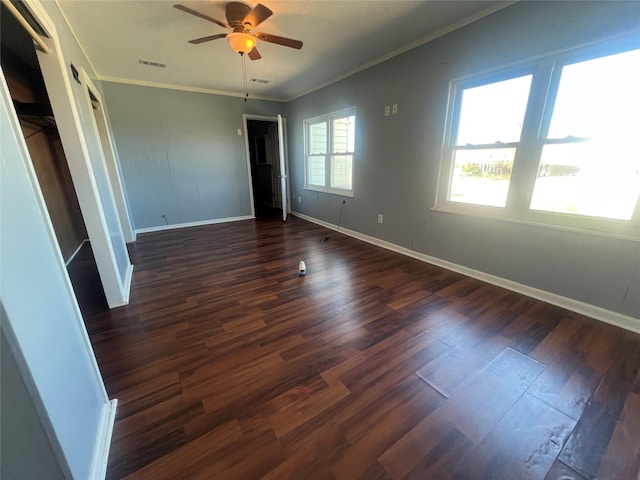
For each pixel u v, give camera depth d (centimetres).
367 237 420
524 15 214
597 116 193
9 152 79
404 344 182
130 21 245
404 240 359
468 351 175
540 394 143
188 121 488
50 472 80
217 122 515
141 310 225
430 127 300
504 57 230
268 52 321
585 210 207
